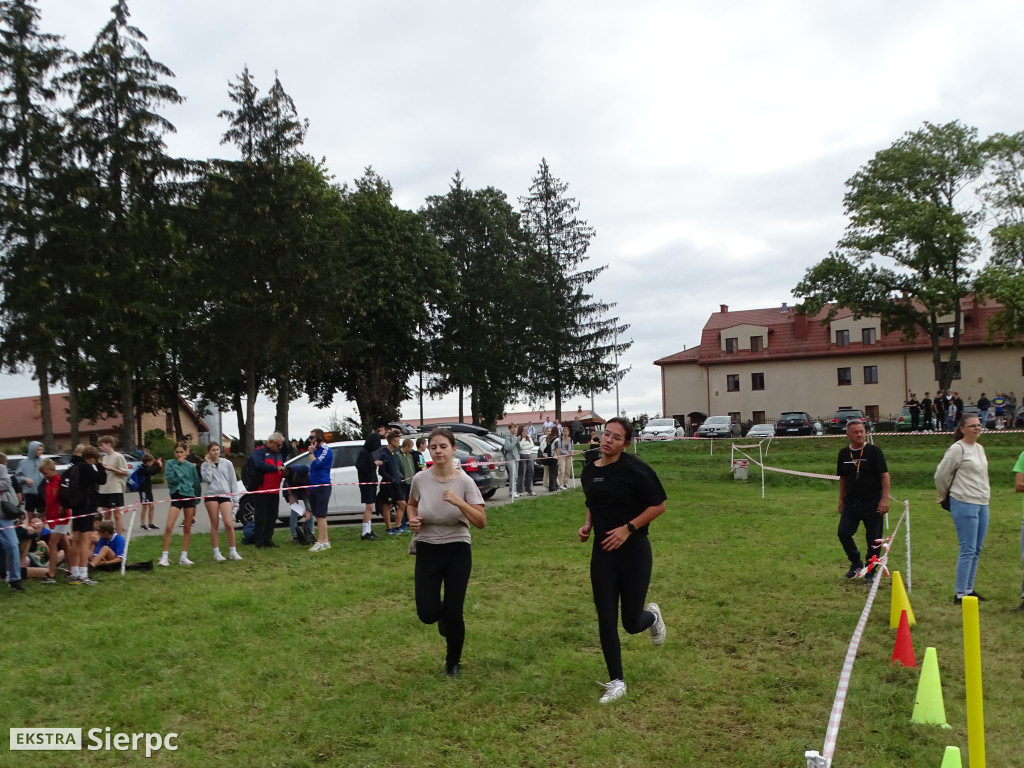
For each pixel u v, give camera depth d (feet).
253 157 131.34
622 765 16.56
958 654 23.50
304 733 18.29
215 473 40.98
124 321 112.37
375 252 159.84
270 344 126.82
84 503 36.17
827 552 40.04
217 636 26.03
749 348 210.18
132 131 114.62
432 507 21.29
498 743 17.76
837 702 14.07
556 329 180.45
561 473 75.10
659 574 34.91
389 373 172.35
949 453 29.66
